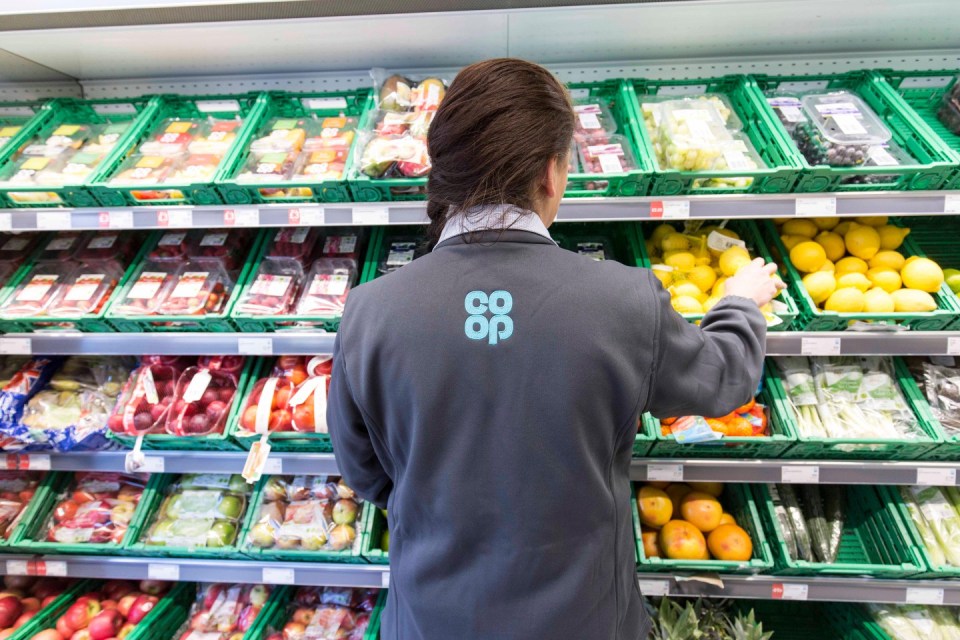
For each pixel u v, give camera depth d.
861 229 1.78
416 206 1.58
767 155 1.65
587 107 1.86
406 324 0.88
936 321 1.59
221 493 2.00
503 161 0.83
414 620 1.01
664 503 1.89
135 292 1.76
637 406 0.90
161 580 2.06
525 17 1.59
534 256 0.89
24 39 1.64
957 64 1.88
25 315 1.72
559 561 0.92
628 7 1.54
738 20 1.64
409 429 0.92
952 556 1.76
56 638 1.95
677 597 2.12
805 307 1.64
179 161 1.74
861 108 1.71
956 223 1.96
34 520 1.98
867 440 1.64
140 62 1.88
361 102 1.96
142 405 1.78
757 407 1.79
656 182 1.52
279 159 1.69
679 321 0.95
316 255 1.96
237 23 1.57
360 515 1.93
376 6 1.50
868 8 1.57
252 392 1.83
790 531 1.87
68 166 1.72
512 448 0.87
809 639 2.13
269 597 2.06
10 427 1.79
